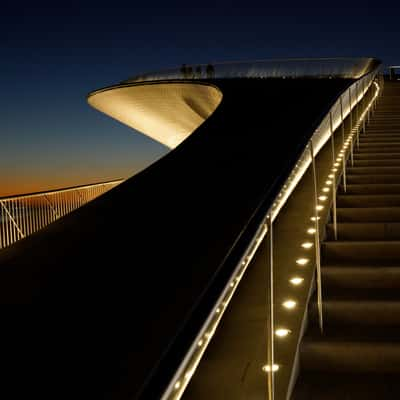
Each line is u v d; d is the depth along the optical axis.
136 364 3.27
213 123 12.49
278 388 2.96
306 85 19.59
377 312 3.93
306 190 6.15
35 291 4.36
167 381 1.49
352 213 5.72
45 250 5.38
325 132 8.48
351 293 4.21
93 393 3.02
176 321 3.76
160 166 8.43
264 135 10.34
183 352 1.61
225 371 3.12
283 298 3.85
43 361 3.35
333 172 5.98
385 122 11.23
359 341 3.55
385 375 3.46
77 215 6.51
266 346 3.33
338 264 4.59
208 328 1.84
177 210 6.16
